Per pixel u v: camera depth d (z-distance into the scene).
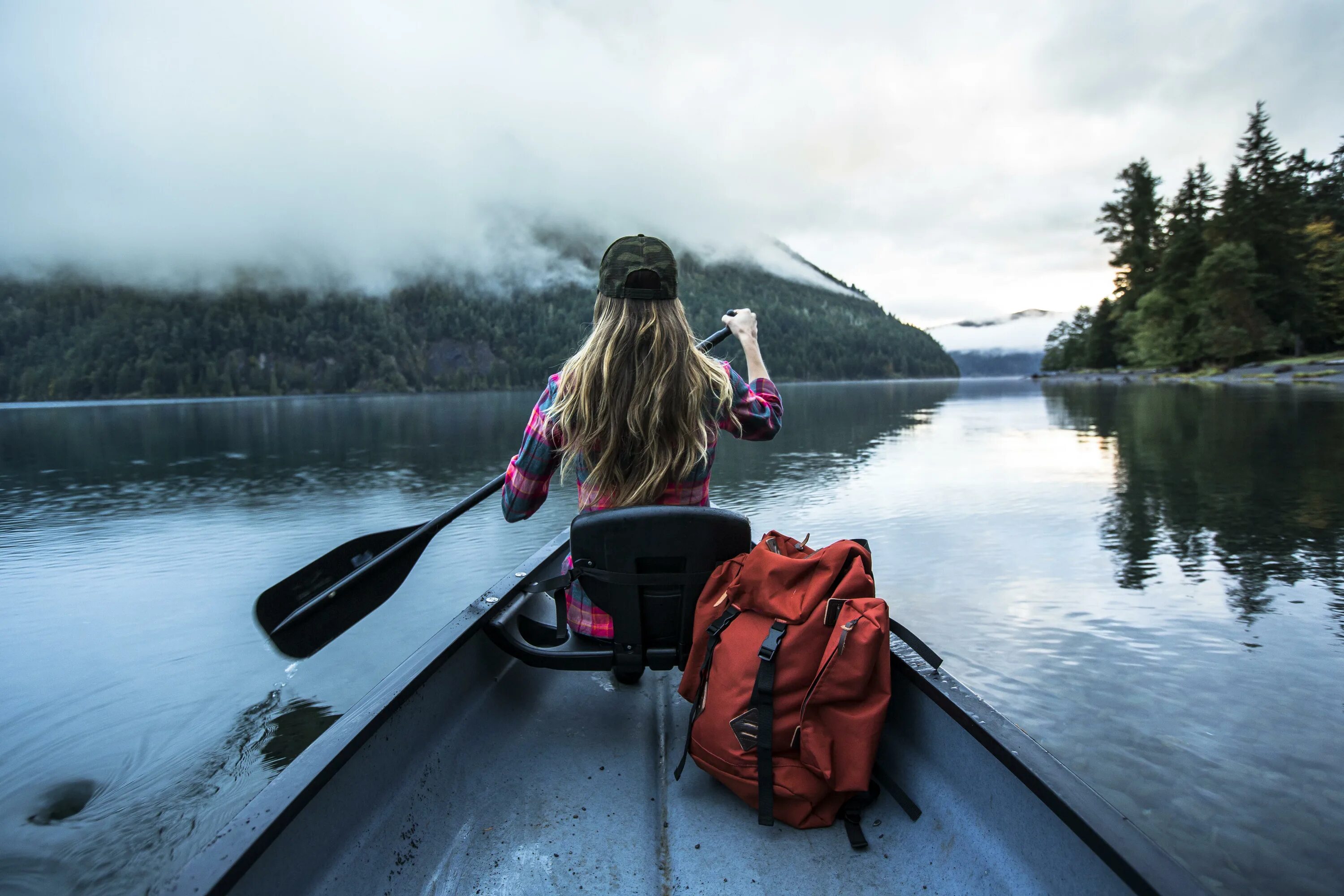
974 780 1.36
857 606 1.42
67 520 10.40
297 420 43.66
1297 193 55.88
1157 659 4.42
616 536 1.56
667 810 1.56
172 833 3.12
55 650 5.09
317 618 2.29
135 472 16.86
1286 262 53.38
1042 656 4.50
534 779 1.69
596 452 1.63
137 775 3.51
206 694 4.40
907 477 12.13
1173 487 10.43
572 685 2.17
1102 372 86.69
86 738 3.87
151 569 7.41
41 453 23.05
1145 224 77.00
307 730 3.99
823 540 7.81
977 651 4.61
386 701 1.39
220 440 27.62
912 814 1.46
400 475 14.96
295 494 12.39
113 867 2.90
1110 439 17.47
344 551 2.43
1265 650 4.51
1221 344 53.72
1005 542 7.48
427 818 1.46
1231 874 2.62
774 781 1.43
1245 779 3.17
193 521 10.08
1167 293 61.03
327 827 1.21
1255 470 11.75
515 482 1.72
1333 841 2.76
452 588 6.26
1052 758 1.20
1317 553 6.75
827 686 1.39
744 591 1.51
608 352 1.56
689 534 1.56
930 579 6.18
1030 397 45.38
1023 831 1.22
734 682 1.46
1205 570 6.29
